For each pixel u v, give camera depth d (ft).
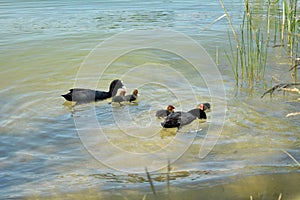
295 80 28.48
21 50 37.42
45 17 50.52
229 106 25.79
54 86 29.50
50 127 23.35
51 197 16.33
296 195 16.30
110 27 44.98
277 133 21.90
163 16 49.93
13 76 31.19
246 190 16.71
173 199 16.17
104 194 16.53
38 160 19.62
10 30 44.42
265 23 44.01
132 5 57.00
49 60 34.81
